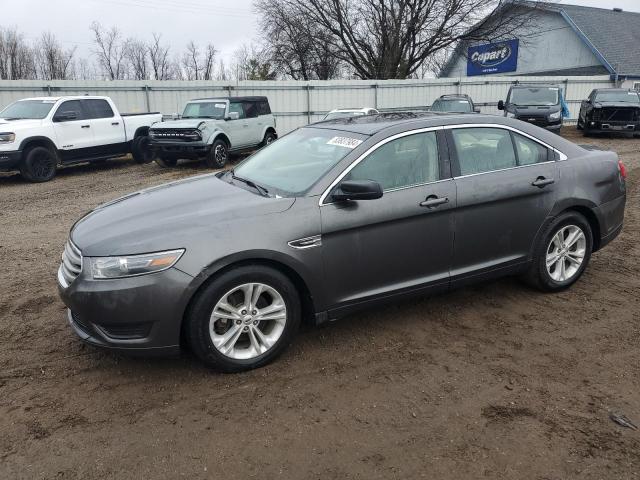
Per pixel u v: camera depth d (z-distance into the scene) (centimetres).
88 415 308
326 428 294
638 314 434
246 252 330
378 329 413
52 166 1320
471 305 455
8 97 1823
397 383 338
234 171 458
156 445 281
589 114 2062
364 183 348
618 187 495
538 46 3497
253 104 1628
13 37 4159
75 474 261
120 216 363
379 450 276
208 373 351
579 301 461
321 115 2389
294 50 3422
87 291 318
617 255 590
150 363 365
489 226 422
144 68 4419
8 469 263
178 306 319
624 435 285
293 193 370
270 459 270
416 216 387
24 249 670
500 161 434
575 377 343
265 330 363
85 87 1945
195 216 342
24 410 312
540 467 262
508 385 334
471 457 270
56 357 374
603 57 3008
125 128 1523
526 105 1855
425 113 458
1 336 408
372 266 378
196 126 1393
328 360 368
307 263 351
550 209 448
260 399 322
